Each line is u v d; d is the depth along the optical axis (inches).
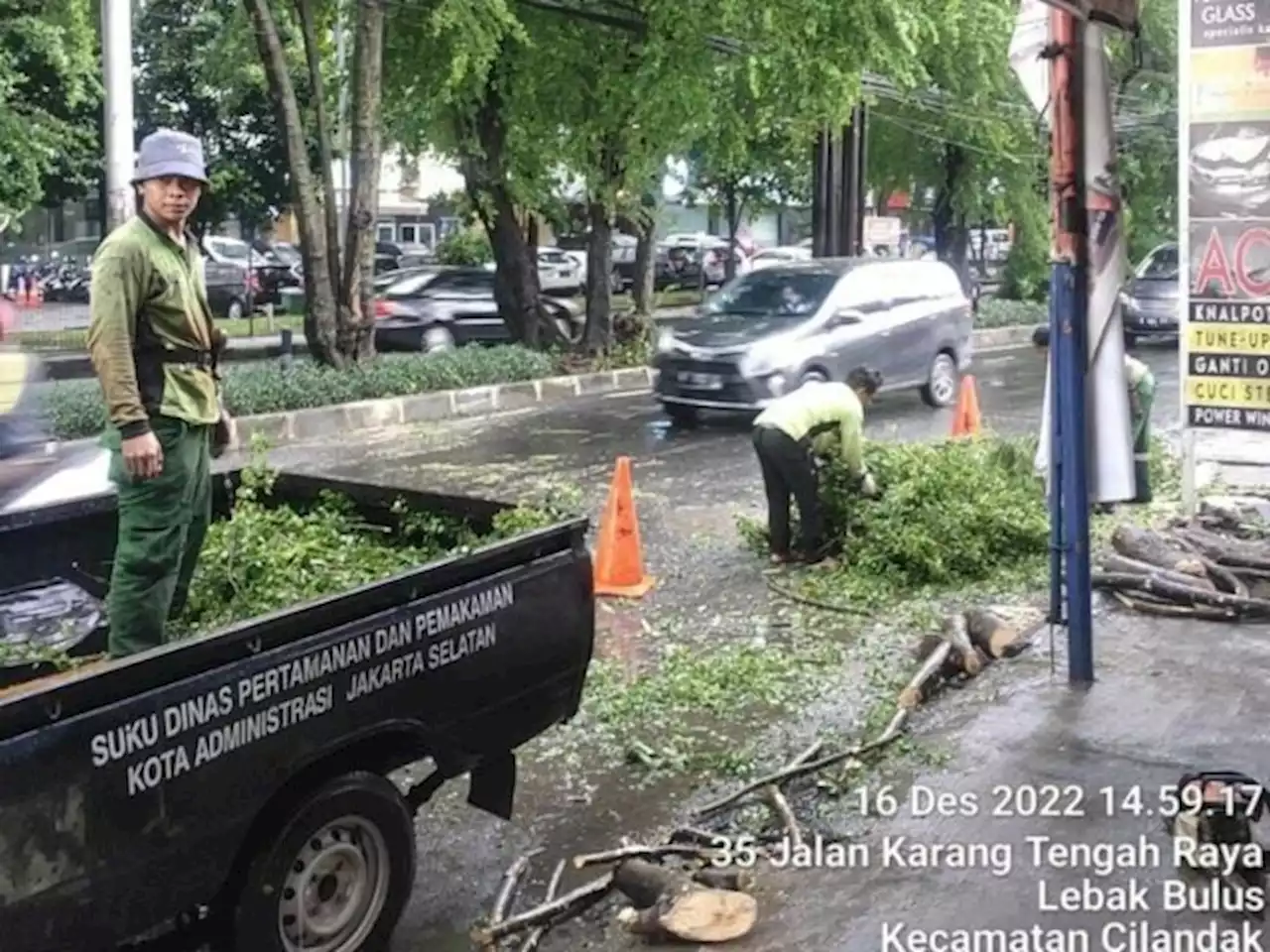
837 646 290.4
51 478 296.0
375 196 665.6
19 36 822.5
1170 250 1002.1
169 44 1190.3
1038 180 1192.8
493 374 702.5
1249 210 332.2
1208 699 242.7
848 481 361.7
